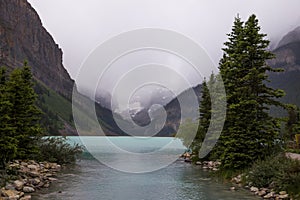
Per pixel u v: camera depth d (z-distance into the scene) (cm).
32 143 2642
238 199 1612
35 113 2542
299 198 1486
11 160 2336
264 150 2198
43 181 2011
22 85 2458
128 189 1847
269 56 2295
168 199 1609
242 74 2362
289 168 1741
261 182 1839
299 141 3005
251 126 2194
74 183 2020
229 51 2478
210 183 2073
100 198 1609
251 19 2341
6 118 1991
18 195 1534
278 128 2219
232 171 2264
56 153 3000
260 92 2328
